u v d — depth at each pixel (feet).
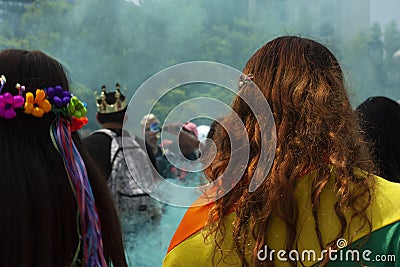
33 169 3.43
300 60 3.85
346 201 3.49
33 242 3.36
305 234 3.52
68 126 3.68
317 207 3.51
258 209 3.59
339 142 3.61
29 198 3.37
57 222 3.45
